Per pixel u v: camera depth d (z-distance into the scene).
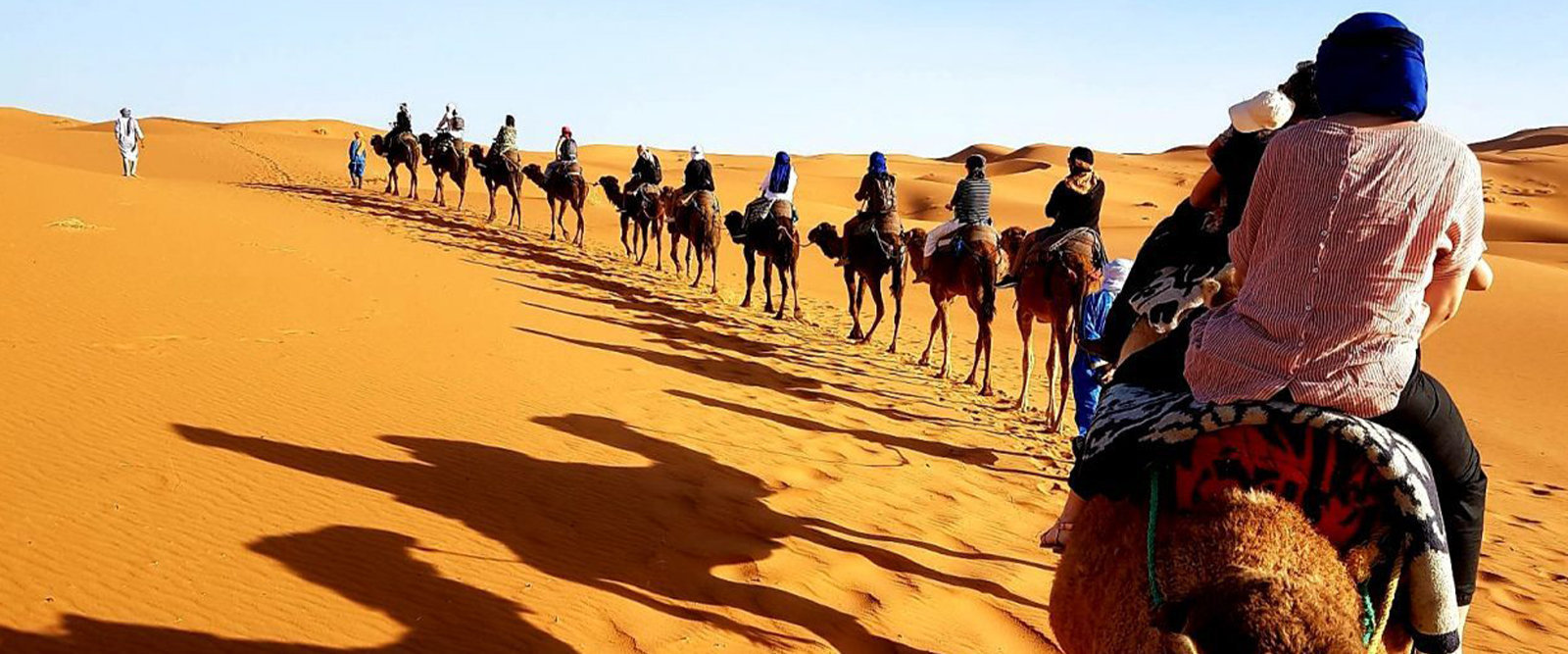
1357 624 3.02
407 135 37.06
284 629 5.28
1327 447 3.23
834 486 8.87
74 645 4.89
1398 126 3.29
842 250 18.70
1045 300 11.89
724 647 5.67
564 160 29.19
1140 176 124.19
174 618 5.25
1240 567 2.95
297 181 46.59
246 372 9.96
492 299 16.61
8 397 8.16
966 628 6.30
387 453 8.07
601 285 21.34
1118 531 3.47
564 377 11.77
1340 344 3.22
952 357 19.56
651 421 10.32
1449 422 3.52
